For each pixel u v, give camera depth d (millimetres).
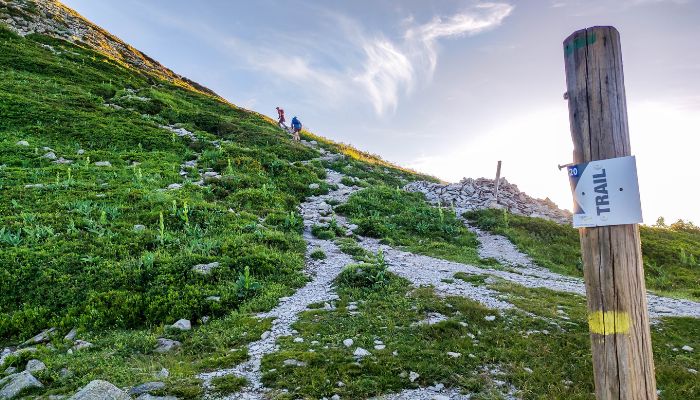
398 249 20781
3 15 54906
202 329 11422
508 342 10078
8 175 22656
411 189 32719
